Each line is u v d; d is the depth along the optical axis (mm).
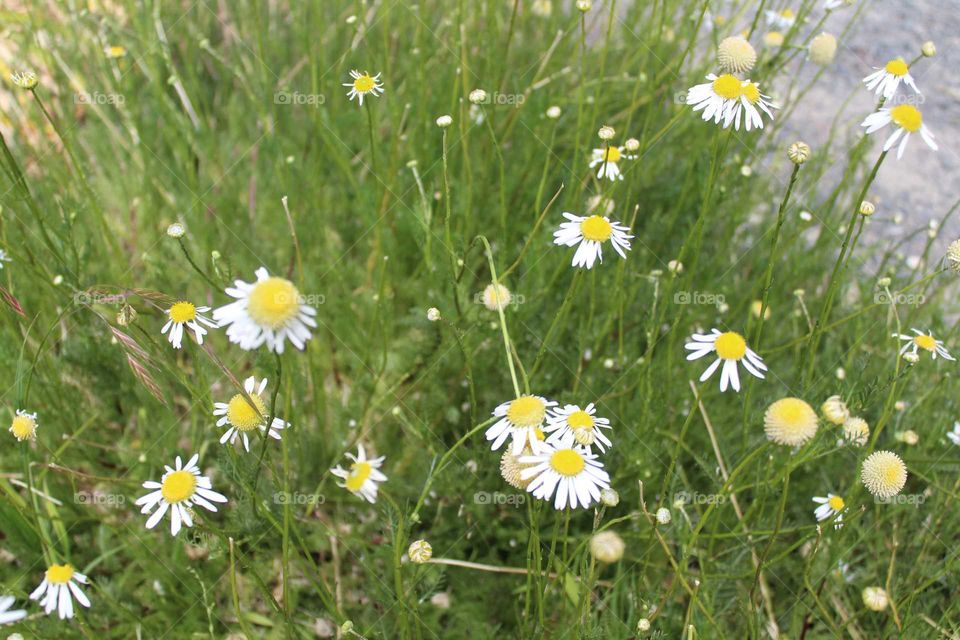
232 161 446
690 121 444
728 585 302
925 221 451
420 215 355
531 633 272
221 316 197
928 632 282
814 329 303
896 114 271
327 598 266
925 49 282
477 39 458
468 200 368
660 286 385
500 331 335
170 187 425
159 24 436
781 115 471
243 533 279
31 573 301
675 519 287
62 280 333
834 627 269
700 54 515
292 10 456
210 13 505
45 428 326
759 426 336
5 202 360
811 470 323
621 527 321
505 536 313
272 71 463
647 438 309
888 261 428
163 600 300
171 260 401
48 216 356
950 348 354
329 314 385
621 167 379
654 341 305
